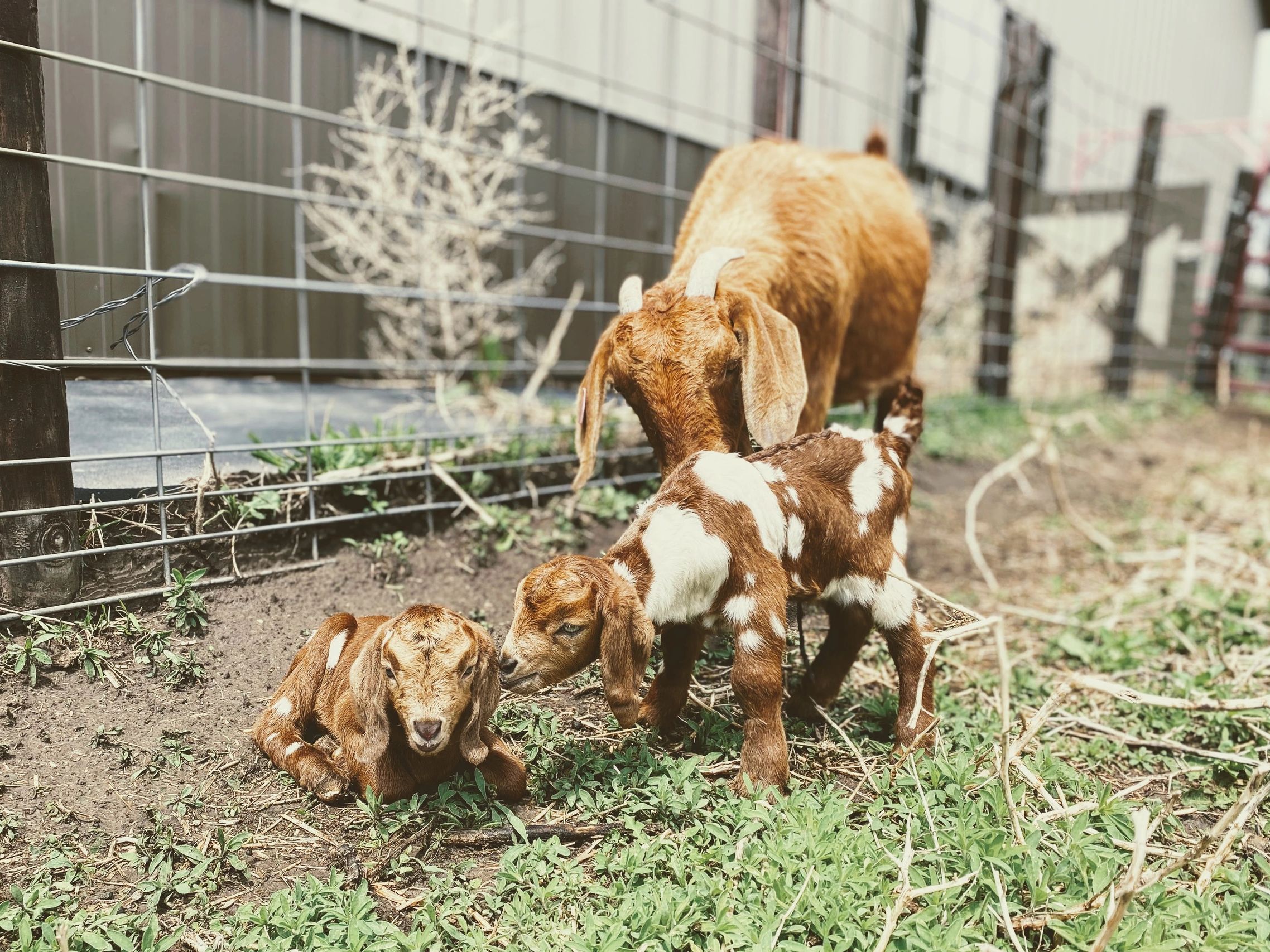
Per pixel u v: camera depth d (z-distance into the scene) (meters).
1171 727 1.31
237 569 1.42
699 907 0.85
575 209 2.86
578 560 0.98
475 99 2.29
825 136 3.68
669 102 2.25
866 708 1.28
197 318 2.15
